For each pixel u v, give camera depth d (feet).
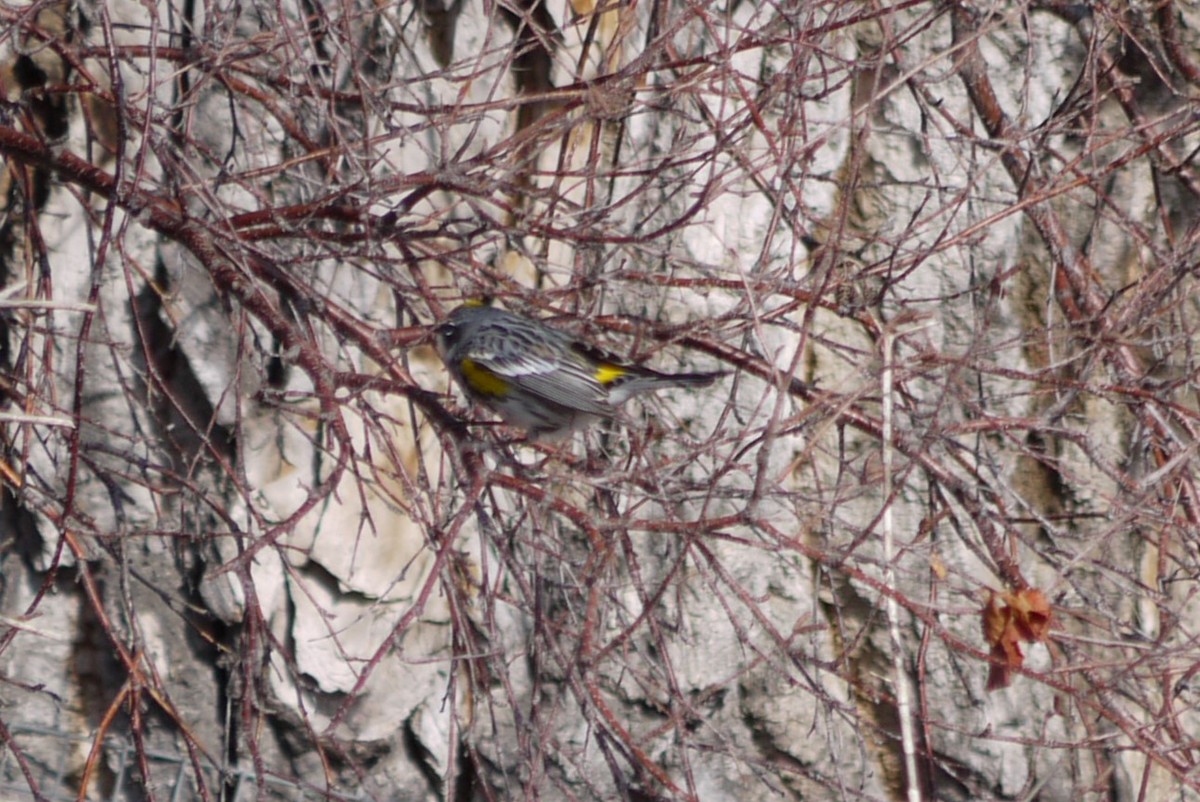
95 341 28.99
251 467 38.19
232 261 28.84
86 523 31.24
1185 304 40.37
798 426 27.12
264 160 36.70
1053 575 42.65
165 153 29.68
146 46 32.22
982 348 32.50
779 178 33.96
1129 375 34.88
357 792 40.55
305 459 38.81
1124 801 42.47
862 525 42.27
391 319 39.14
